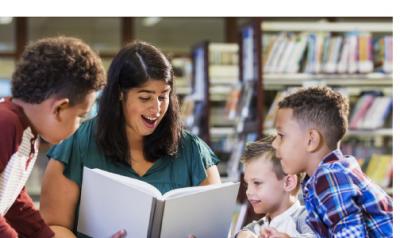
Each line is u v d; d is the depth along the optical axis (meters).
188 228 1.97
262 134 4.93
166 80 2.04
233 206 2.08
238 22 9.75
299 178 2.17
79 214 2.04
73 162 2.10
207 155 2.23
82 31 9.48
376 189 1.85
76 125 1.75
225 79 6.60
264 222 2.25
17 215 1.97
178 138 2.19
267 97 5.24
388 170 5.27
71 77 1.68
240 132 5.37
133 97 2.04
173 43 9.77
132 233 1.92
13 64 9.20
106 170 2.12
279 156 1.99
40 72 1.66
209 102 6.21
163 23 9.66
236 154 5.36
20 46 9.21
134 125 2.07
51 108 1.68
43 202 2.10
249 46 5.21
